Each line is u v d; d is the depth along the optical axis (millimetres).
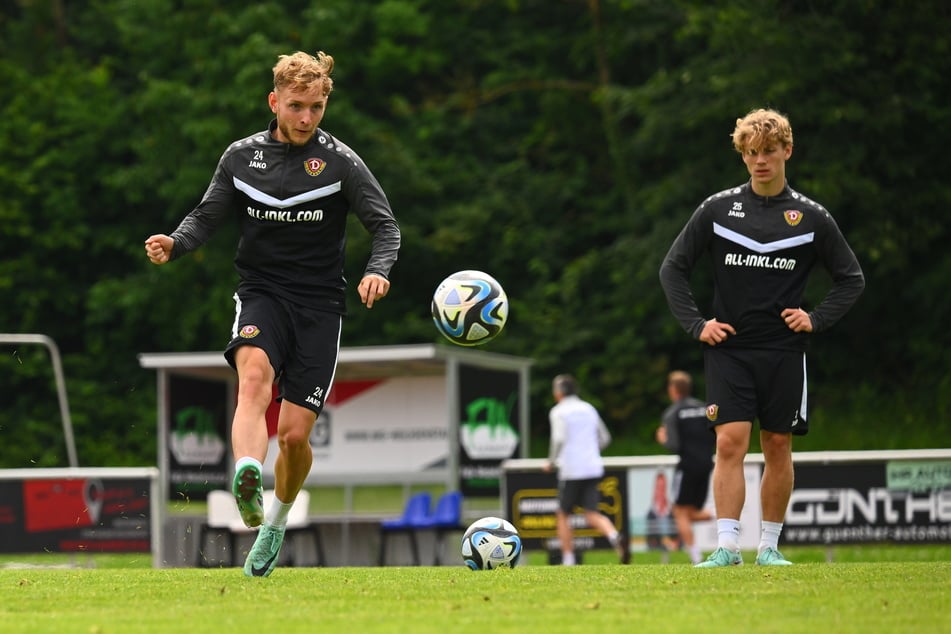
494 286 23922
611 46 98688
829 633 14023
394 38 101750
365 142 96062
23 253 102125
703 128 87688
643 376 90875
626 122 100812
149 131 101125
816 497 45312
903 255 80250
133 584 20500
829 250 24781
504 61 103625
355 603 17203
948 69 81312
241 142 20891
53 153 101188
